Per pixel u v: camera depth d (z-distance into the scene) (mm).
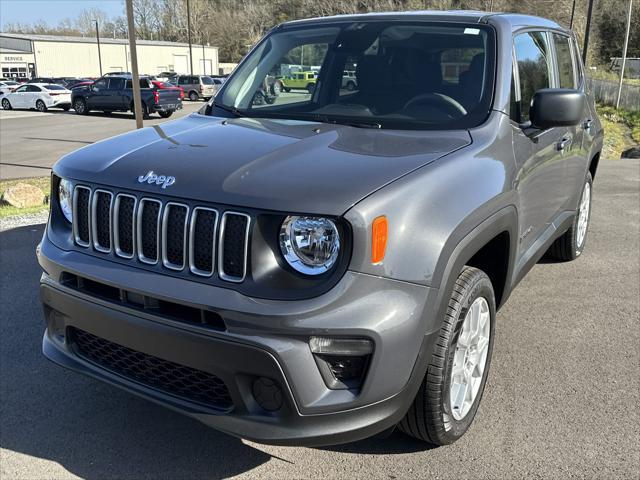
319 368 2176
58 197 2838
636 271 5301
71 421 3111
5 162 13164
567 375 3506
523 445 2857
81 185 2617
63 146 16250
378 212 2152
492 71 3248
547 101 3018
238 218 2203
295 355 2119
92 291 2523
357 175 2299
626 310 4449
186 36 96500
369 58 3545
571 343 3918
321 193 2166
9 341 3965
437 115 3148
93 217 2555
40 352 3836
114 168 2572
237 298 2160
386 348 2172
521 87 3473
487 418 3074
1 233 6516
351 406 2211
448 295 2375
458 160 2615
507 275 3143
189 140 2818
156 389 2477
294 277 2180
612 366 3617
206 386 2371
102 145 2922
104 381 2605
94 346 2682
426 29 3578
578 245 5484
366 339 2143
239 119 3363
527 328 4141
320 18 4113
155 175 2422
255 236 2174
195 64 74062
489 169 2760
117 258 2488
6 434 2990
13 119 26203
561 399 3248
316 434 2209
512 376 3490
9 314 4379
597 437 2916
